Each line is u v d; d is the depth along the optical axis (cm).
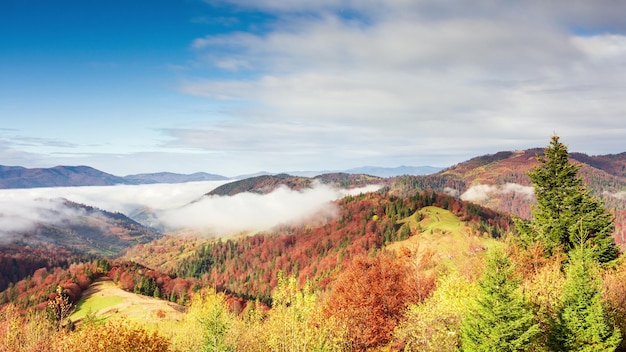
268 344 4434
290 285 4388
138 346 3938
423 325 3641
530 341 3078
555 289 3616
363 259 5806
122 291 17675
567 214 4744
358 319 4950
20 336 5441
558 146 5047
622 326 3394
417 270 5509
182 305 15900
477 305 3102
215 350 4041
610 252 4581
